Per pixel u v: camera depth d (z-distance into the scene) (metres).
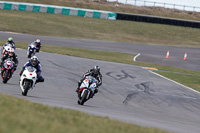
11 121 17.23
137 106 49.44
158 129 26.00
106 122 24.64
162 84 73.88
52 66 75.94
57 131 17.36
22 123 17.33
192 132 30.77
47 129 17.36
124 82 69.56
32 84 40.19
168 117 43.97
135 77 78.25
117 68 88.56
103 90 58.22
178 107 52.84
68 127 19.25
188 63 131.25
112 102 49.69
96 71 41.41
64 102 41.66
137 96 57.03
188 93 67.38
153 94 61.06
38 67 41.62
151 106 50.81
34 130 16.39
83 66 83.25
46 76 63.44
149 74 86.50
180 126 35.16
